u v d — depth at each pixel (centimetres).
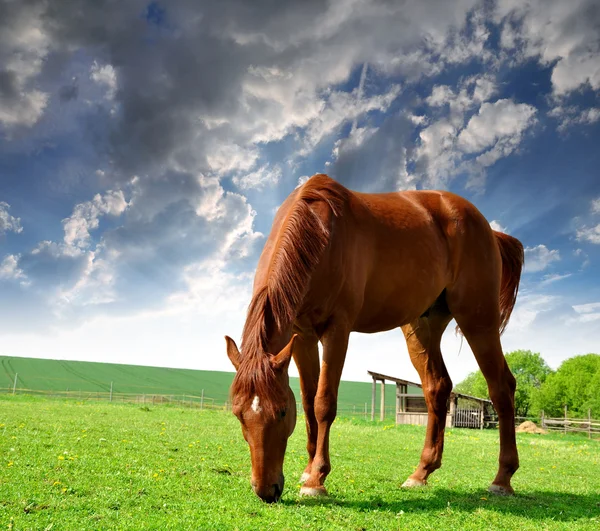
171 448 724
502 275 658
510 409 567
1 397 2248
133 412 1617
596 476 782
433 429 569
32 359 7294
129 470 521
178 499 417
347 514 398
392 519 393
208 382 6806
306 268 437
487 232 608
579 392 4738
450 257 579
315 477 455
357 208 520
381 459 802
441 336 600
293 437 1072
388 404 6028
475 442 1363
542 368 5750
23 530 309
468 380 6775
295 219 453
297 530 343
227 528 338
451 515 420
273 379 378
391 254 524
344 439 1122
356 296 486
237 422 1438
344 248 481
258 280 466
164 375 7044
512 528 391
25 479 440
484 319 585
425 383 583
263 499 387
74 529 316
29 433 758
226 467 593
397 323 546
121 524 330
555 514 448
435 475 664
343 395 6750
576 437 2536
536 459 999
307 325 484
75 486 429
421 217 568
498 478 543
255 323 405
